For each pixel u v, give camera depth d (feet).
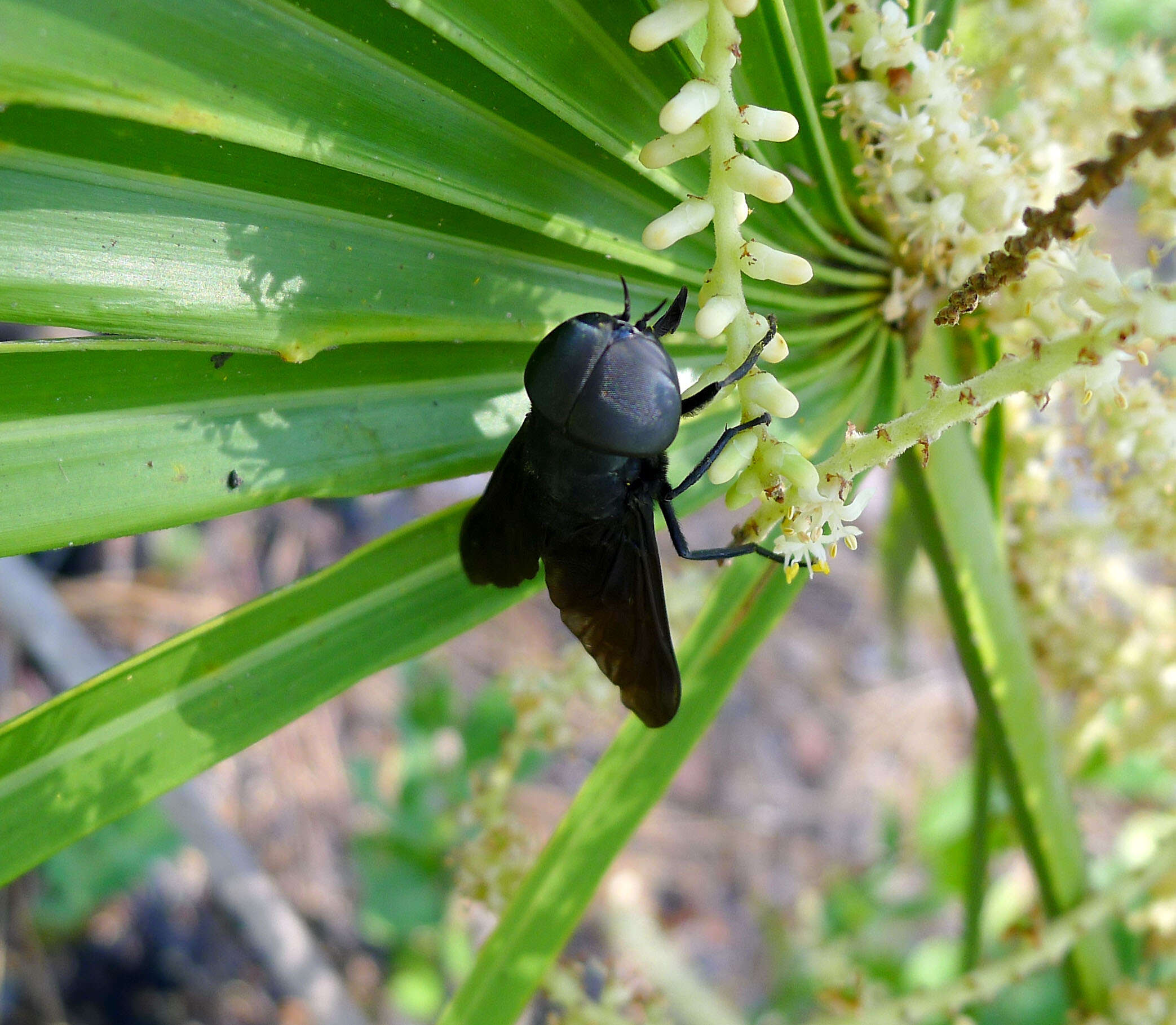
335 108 0.19
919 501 0.29
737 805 0.84
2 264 0.19
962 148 0.24
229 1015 0.68
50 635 0.54
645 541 0.25
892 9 0.23
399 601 0.25
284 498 0.23
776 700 0.88
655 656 0.25
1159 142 0.17
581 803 0.28
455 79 0.20
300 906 0.69
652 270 0.24
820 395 0.27
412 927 0.56
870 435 0.20
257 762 0.72
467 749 0.57
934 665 0.89
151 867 0.60
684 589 0.35
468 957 0.58
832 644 0.90
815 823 0.83
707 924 0.78
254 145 0.19
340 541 0.81
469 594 0.26
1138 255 0.75
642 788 0.28
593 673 0.33
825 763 0.86
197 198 0.20
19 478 0.21
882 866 0.60
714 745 0.86
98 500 0.21
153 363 0.21
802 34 0.23
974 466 0.29
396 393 0.24
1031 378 0.19
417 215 0.22
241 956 0.70
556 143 0.22
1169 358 0.47
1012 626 0.30
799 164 0.24
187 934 0.70
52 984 0.65
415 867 0.57
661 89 0.21
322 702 0.24
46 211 0.19
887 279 0.26
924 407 0.20
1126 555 0.39
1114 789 0.52
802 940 0.70
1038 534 0.33
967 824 0.53
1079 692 0.34
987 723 0.31
